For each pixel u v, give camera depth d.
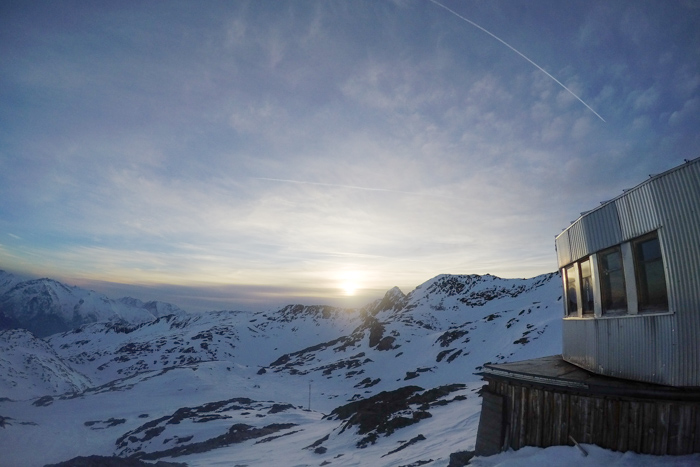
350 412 52.56
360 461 24.38
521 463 8.94
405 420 33.53
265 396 117.62
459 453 12.24
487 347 114.06
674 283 7.75
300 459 31.78
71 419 100.44
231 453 43.41
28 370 198.38
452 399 38.78
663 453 7.54
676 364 7.61
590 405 8.70
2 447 73.94
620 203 9.42
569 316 12.53
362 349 177.25
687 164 7.68
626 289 9.09
